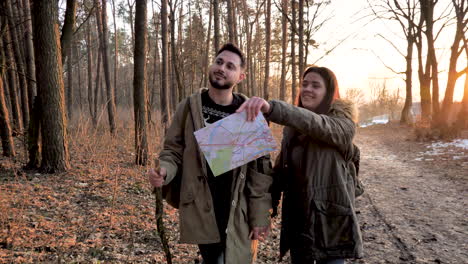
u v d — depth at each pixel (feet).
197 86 79.36
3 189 15.11
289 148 5.77
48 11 18.99
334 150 5.38
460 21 43.06
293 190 5.71
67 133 20.53
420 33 59.06
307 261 5.43
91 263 8.98
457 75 43.78
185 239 5.71
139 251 10.14
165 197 6.16
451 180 21.99
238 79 5.99
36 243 10.00
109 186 17.11
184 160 5.80
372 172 26.14
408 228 13.39
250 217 5.88
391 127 69.67
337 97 5.83
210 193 5.70
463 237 12.31
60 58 19.89
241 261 5.76
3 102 23.09
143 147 21.97
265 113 4.96
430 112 59.00
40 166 19.60
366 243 11.89
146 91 22.82
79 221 12.22
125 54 124.47
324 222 5.29
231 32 28.68
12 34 28.02
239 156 5.29
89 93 60.70
